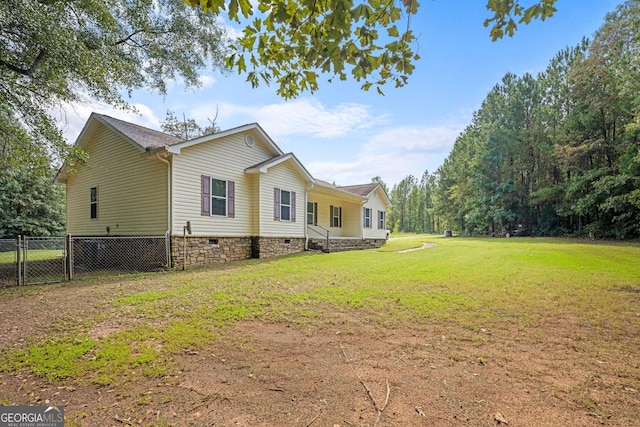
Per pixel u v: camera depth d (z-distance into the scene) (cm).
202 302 490
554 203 2539
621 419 200
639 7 1495
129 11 917
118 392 237
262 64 332
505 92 2881
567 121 2236
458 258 1061
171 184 941
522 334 351
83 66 673
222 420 201
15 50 658
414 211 6084
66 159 820
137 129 1178
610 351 306
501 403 218
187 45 1094
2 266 1062
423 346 320
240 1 237
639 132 1786
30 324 399
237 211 1148
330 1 246
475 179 2872
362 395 229
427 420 200
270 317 415
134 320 407
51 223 2178
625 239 1948
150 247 975
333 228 1914
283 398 226
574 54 2402
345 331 364
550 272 745
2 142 792
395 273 748
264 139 1259
